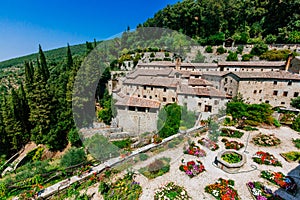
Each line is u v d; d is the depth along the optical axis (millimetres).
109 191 11438
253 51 44750
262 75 30781
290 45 43844
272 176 13242
